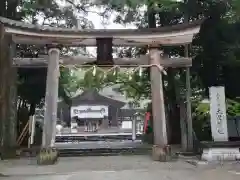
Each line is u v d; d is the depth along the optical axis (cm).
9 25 1004
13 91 1429
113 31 1061
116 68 1112
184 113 1295
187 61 1120
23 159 1145
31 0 1505
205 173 828
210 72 1427
